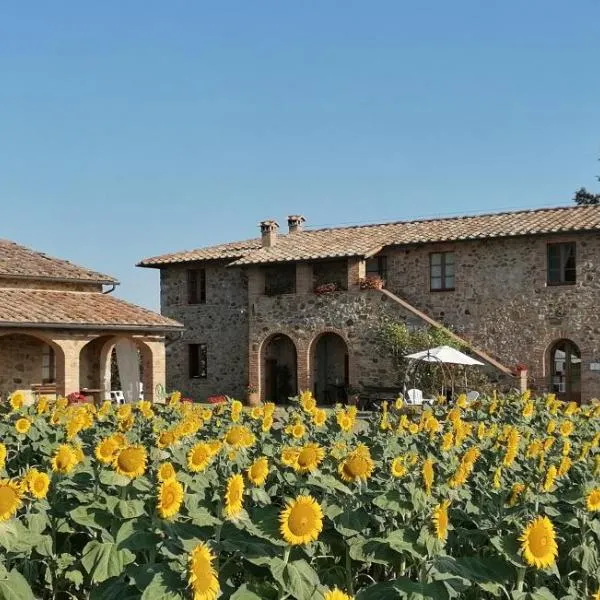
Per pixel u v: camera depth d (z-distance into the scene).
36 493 5.35
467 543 5.57
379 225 30.84
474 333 26.45
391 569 5.58
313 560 5.10
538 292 25.61
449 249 27.03
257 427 9.79
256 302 29.41
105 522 5.21
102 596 4.54
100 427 9.76
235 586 4.67
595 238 24.89
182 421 9.50
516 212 28.27
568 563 5.52
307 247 29.53
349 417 9.48
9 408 11.79
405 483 5.77
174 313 32.16
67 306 23.44
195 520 4.75
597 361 24.66
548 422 11.04
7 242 27.48
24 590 4.25
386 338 26.66
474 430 9.62
